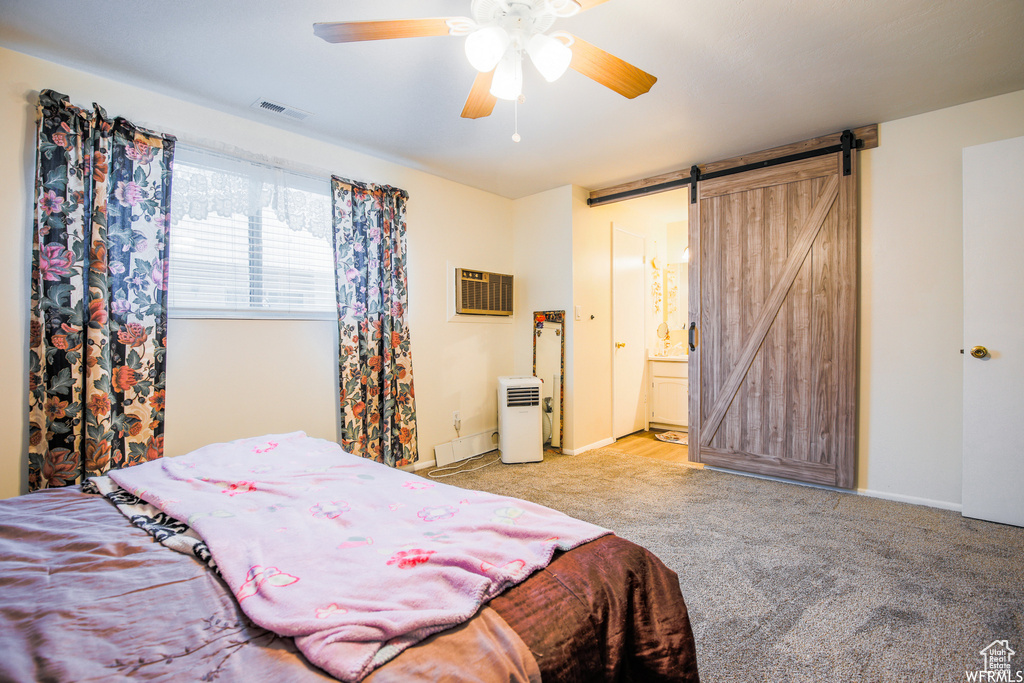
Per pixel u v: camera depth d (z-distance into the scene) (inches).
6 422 74.6
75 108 78.2
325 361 114.8
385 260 123.5
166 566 36.3
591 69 61.5
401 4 67.4
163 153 88.5
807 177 117.1
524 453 141.9
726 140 117.2
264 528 41.1
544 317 158.4
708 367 134.9
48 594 31.7
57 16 68.1
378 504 48.3
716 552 81.7
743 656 55.0
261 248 105.0
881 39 75.6
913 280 105.0
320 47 76.6
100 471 79.0
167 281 88.5
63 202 76.5
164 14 68.1
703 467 136.2
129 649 26.3
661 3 66.8
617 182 149.8
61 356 76.1
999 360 92.0
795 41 76.1
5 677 23.3
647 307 192.5
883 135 108.0
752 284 126.5
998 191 91.7
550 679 28.3
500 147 119.8
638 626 36.1
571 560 37.9
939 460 102.5
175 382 91.5
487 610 31.1
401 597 31.2
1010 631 59.1
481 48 51.3
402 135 111.6
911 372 105.5
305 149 111.3
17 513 46.4
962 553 80.4
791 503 106.0
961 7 67.7
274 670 25.1
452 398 146.1
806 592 68.8
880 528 91.4
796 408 120.2
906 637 58.3
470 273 147.9
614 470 133.6
